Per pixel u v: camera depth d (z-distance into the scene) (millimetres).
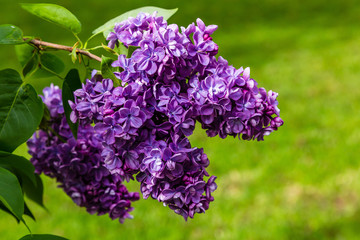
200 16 14500
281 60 10234
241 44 11602
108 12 14578
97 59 1251
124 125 1054
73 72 1268
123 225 5059
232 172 5949
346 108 7594
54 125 1504
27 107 1200
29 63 1472
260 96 1140
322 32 12234
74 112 1201
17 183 1058
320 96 8148
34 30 12555
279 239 4801
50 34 12219
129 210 1481
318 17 13828
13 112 1189
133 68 1081
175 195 1112
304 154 6270
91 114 1159
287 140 6641
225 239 4828
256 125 1155
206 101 1087
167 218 5121
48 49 1299
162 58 1064
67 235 4930
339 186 5559
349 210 5137
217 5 15508
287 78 9133
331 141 6562
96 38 11875
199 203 1118
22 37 1231
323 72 9289
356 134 6680
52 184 5738
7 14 13844
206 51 1140
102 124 1072
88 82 1178
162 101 1077
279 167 6004
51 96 1513
